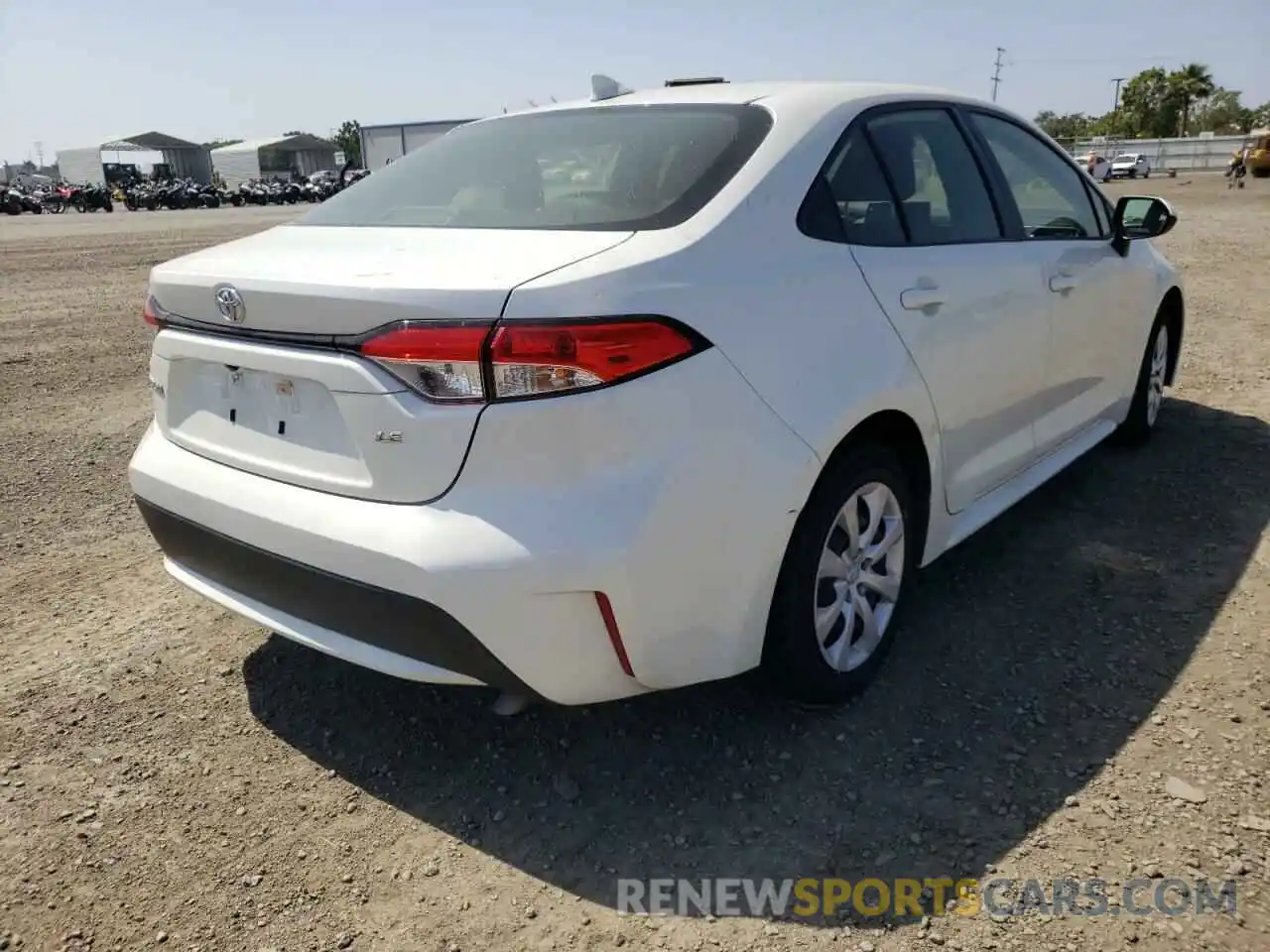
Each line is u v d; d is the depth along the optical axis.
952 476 3.25
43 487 4.99
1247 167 45.25
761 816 2.52
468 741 2.88
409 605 2.24
